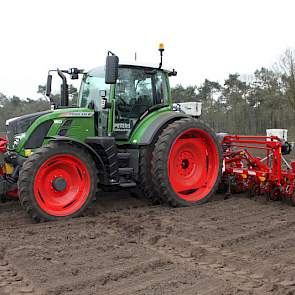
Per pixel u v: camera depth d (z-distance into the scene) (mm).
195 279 3627
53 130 6191
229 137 7820
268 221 5672
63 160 5750
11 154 6156
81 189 5949
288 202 6891
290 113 26141
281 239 4836
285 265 3975
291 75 21922
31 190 5441
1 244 4590
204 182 7070
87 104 6914
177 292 3350
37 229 5234
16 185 5957
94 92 6801
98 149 6301
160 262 4031
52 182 5719
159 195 6598
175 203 6605
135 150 6645
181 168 6863
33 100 36156
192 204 6762
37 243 4629
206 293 3334
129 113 6805
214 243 4656
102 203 6922
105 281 3566
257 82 33094
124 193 7703
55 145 5656
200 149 7059
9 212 6172
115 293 3326
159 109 7160
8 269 3879
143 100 6969
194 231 5148
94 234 5008
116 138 6652
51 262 4020
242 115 31406
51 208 5680
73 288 3410
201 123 6910
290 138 23219
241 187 7527
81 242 4688
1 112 34469
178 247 4555
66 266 3904
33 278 3615
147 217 5918
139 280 3596
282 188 6758
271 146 6867
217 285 3498
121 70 6758
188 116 7066
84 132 6461
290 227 5398
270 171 6934
